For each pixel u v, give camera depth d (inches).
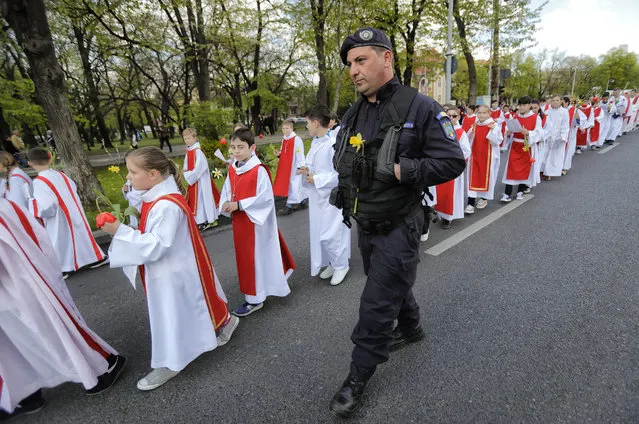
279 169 257.8
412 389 86.4
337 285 143.3
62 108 244.5
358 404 82.3
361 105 80.9
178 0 470.3
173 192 87.7
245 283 121.0
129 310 133.9
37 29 225.3
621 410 77.2
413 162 68.9
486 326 109.2
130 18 470.3
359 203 77.9
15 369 81.0
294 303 130.9
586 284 129.6
